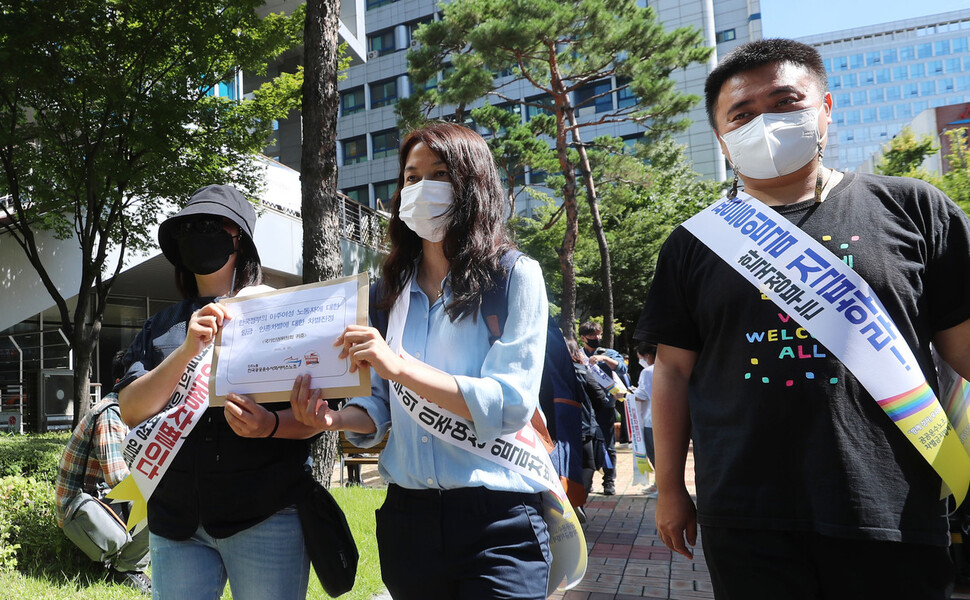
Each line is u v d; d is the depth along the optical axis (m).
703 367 1.76
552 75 17.61
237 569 2.01
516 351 1.66
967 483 1.50
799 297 1.58
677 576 4.58
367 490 6.83
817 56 1.83
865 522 1.42
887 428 1.48
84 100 9.84
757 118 1.74
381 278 1.98
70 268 13.59
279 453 2.03
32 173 10.70
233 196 2.29
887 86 154.38
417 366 1.61
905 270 1.55
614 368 7.83
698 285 1.79
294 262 16.89
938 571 1.46
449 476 1.67
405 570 1.71
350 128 42.59
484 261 1.76
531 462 1.69
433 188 1.80
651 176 20.34
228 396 1.82
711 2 40.38
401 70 41.72
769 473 1.56
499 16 16.56
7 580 3.88
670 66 17.88
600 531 5.96
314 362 1.75
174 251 2.33
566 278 17.86
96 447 3.98
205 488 1.97
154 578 2.04
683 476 1.89
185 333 2.21
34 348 16.23
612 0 17.00
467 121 29.53
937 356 1.72
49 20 8.92
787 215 1.71
